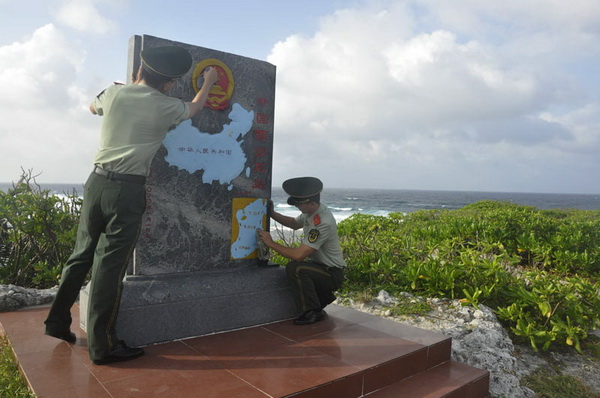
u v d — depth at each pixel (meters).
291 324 3.45
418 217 11.83
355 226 7.66
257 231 3.55
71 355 2.66
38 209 5.14
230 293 3.23
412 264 5.28
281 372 2.52
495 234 7.27
